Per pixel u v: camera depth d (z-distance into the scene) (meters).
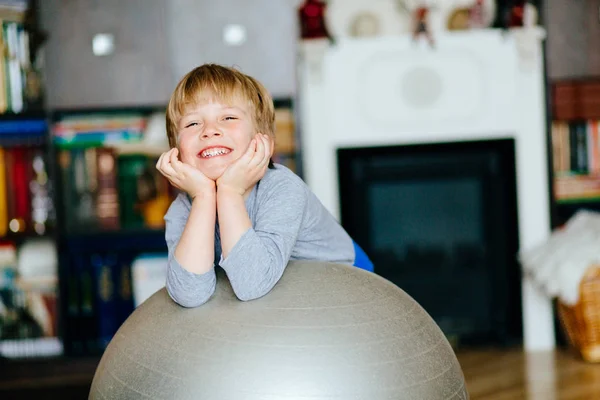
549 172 3.35
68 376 3.06
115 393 1.24
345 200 3.34
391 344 1.21
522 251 3.32
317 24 3.26
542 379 2.82
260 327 1.19
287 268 1.33
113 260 3.17
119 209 3.19
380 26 3.45
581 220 3.23
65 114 3.14
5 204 3.10
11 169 3.10
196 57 3.21
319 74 3.29
